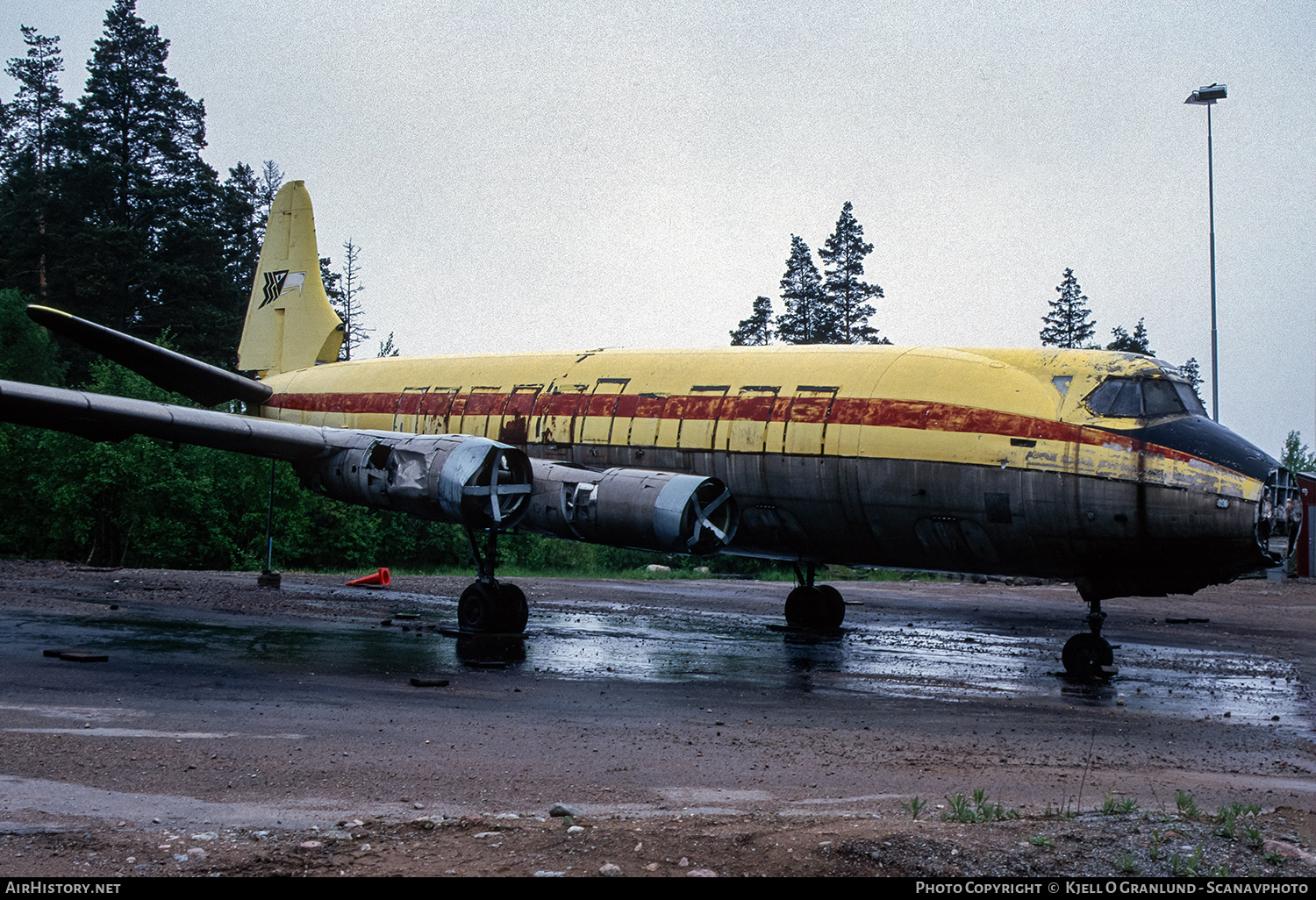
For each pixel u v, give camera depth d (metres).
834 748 8.83
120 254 43.97
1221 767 8.75
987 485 13.78
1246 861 5.67
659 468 16.73
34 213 48.28
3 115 55.38
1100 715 11.20
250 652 13.07
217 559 35.16
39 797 6.37
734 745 8.80
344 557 38.97
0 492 32.34
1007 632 20.20
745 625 19.77
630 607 22.92
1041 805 7.09
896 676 13.58
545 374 18.88
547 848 5.66
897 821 6.38
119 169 45.56
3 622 14.77
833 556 16.30
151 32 50.12
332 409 21.59
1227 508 12.41
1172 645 18.89
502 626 15.95
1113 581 13.86
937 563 15.09
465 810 6.52
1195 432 13.10
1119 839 5.98
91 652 12.31
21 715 8.66
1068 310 58.31
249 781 6.99
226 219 51.75
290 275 24.61
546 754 8.20
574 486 15.11
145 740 7.98
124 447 31.72
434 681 11.18
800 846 5.69
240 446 16.02
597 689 11.51
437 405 19.77
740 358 17.06
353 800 6.65
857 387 15.25
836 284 52.56
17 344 38.12
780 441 15.49
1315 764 9.01
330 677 11.42
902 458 14.39
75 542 32.94
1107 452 13.10
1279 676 15.07
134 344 17.78
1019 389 14.12
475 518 15.09
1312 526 36.47
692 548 14.43
